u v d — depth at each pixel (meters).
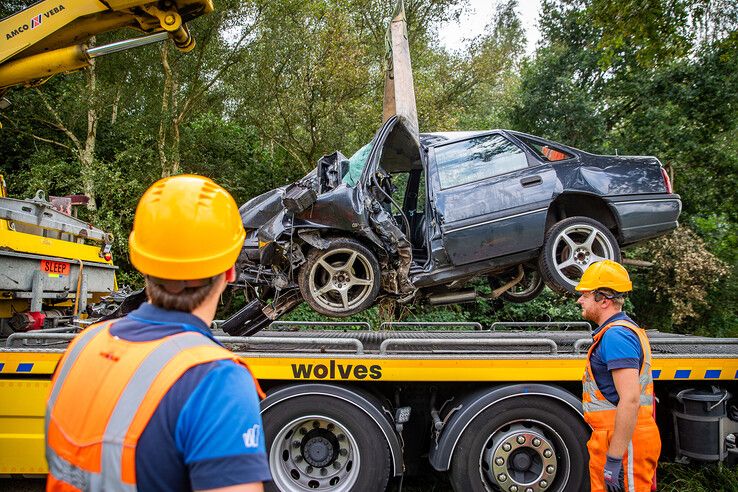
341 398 3.65
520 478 3.69
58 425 1.18
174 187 1.31
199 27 12.55
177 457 1.08
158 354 1.15
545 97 13.90
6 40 4.38
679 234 11.62
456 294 5.02
